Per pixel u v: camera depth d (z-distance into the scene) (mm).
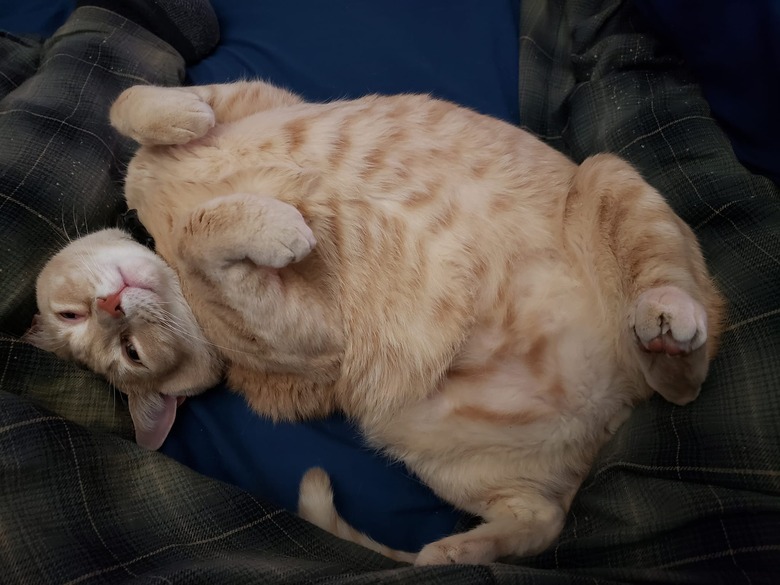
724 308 491
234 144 532
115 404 572
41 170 579
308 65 749
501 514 536
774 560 398
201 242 485
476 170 534
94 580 404
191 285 527
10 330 554
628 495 467
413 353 521
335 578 409
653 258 478
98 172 612
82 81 658
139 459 494
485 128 561
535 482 538
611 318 504
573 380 511
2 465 428
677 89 639
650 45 669
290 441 585
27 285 558
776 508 414
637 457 479
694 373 448
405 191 519
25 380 520
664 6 631
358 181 519
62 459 454
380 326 522
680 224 512
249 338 526
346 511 573
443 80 729
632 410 521
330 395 569
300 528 497
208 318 542
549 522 523
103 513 453
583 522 490
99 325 540
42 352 536
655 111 625
